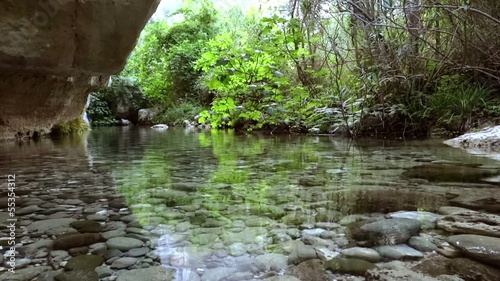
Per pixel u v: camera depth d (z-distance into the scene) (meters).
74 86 4.23
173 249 0.81
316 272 0.69
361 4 4.14
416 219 0.99
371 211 1.08
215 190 1.40
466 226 0.90
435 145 3.04
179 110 9.70
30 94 3.69
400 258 0.75
